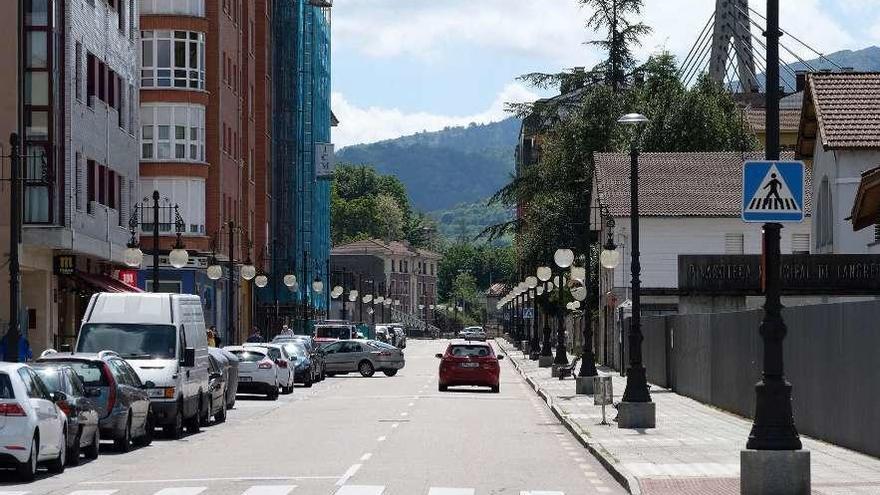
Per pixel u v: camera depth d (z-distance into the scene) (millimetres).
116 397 32562
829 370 33406
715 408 49969
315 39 146250
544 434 39656
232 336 81375
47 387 28578
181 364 38344
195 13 88812
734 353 46375
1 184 55438
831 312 33188
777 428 21109
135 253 54719
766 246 21625
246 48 108500
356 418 46938
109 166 66625
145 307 38875
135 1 73188
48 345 59000
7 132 55719
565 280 103500
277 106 128375
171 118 87562
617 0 104625
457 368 66812
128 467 29281
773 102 21828
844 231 58125
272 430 41312
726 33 122062
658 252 87000
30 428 25922
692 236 86875
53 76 56312
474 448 34406
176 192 87250
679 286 63312
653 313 85312
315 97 146750
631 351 40000
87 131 61938
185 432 40438
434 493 23797
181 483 25609
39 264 57844
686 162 91500
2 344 52969
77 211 60094
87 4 62062
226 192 98000
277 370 64250
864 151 57375
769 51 21891
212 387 43312
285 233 130000
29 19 56281
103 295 39094
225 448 34531
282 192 129000
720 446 32844
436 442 36344
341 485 25141
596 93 102250
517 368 101250
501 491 24297
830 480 24562
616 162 92750
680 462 28531
